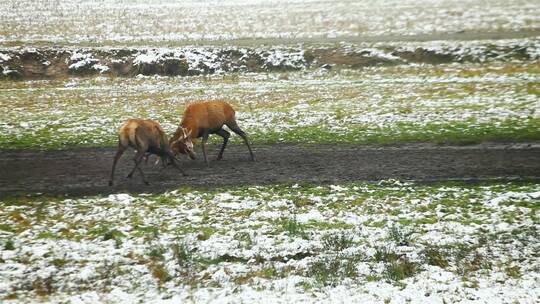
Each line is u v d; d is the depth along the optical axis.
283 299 32.53
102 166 63.03
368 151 66.88
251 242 41.12
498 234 41.88
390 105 89.19
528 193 50.06
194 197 51.38
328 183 55.25
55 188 55.31
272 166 61.88
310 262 37.88
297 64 124.31
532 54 117.44
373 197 50.44
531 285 34.06
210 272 36.75
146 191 53.88
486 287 34.00
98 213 47.69
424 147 67.62
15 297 33.44
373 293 33.28
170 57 127.31
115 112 91.94
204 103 61.38
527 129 72.44
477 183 53.84
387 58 122.88
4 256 38.97
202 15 187.88
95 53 130.75
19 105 98.94
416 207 47.66
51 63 128.62
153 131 55.91
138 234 42.88
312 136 74.88
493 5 184.88
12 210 48.72
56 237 42.47
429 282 34.78
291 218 45.62
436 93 95.19
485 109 83.12
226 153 68.19
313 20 171.12
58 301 32.75
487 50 120.94
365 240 41.28
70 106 97.81
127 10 199.50
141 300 32.94
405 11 181.50
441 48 123.31
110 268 37.31
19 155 68.50
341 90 102.88
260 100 98.75
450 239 41.03
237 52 128.75
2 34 153.00
